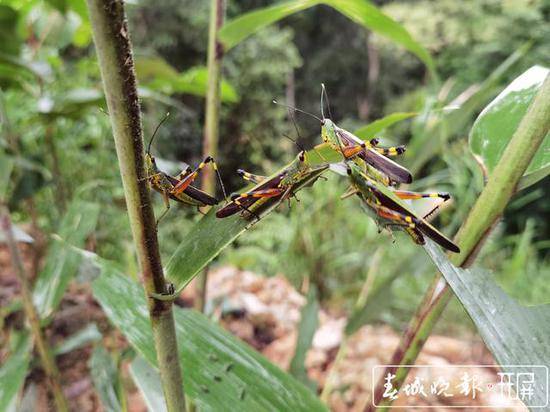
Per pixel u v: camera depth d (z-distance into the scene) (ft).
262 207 0.43
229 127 5.31
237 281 2.36
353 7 0.76
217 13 0.81
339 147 0.50
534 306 0.37
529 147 0.44
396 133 4.66
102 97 0.95
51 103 0.97
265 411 0.54
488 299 0.37
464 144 1.75
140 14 5.10
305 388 0.56
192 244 0.42
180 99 4.81
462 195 1.96
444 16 5.58
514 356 0.34
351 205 3.39
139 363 0.71
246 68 5.30
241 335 1.99
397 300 2.39
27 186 1.05
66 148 2.24
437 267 0.39
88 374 1.41
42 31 1.21
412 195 0.52
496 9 5.49
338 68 6.87
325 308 2.66
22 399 0.97
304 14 6.97
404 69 6.60
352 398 1.61
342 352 1.19
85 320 1.54
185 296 2.07
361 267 2.94
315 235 3.10
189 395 0.53
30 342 0.77
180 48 5.32
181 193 0.50
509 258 3.09
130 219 0.37
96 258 0.62
